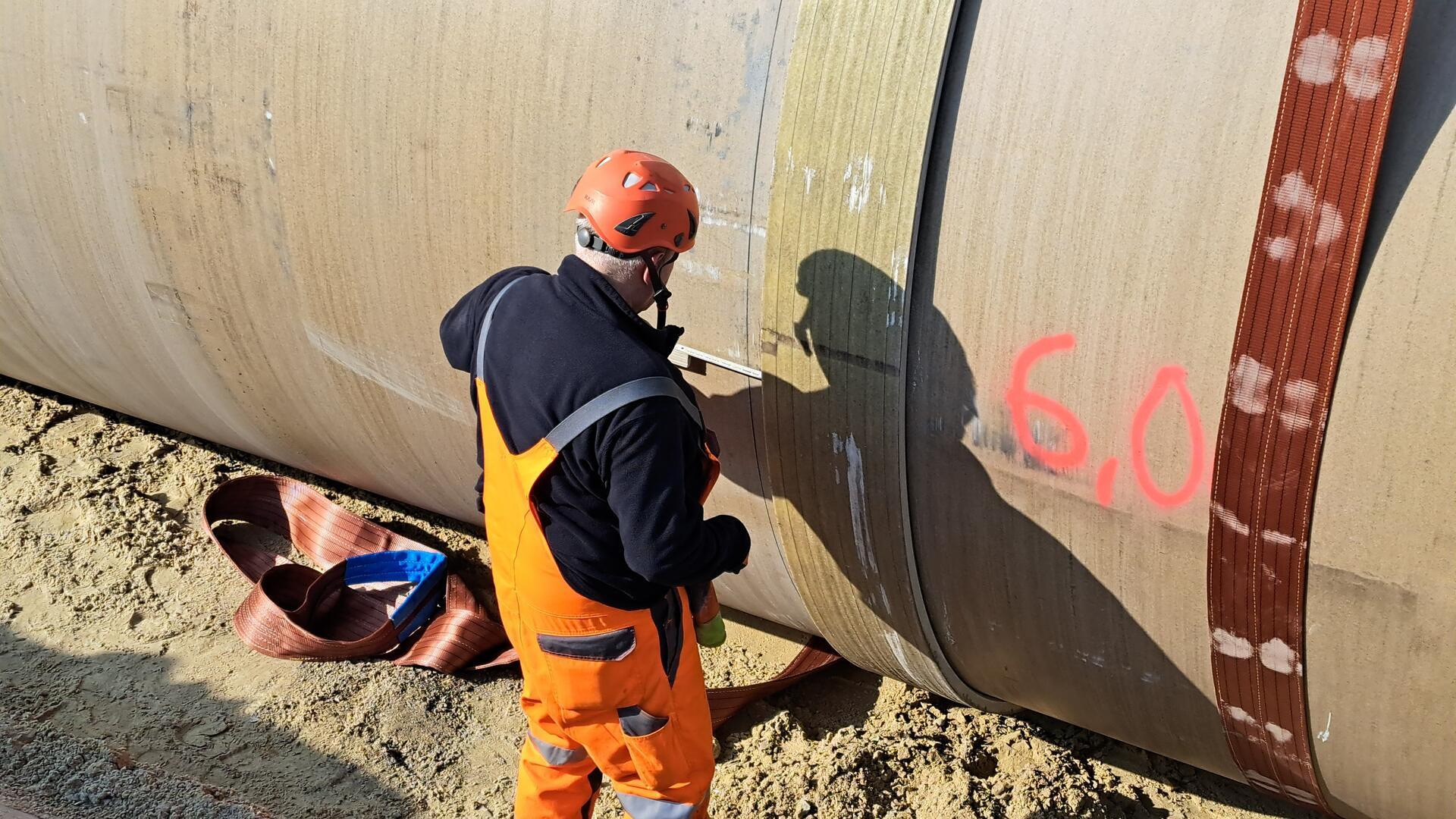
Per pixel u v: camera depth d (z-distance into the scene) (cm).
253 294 302
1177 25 176
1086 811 276
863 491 225
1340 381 172
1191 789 287
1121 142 181
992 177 192
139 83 285
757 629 340
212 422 370
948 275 200
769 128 212
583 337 198
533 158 239
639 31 223
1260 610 198
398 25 249
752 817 277
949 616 244
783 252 211
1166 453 192
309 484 396
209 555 364
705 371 242
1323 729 209
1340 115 164
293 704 309
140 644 330
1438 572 177
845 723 306
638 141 227
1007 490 212
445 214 256
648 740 229
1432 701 192
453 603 340
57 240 327
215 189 287
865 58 197
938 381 208
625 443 194
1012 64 189
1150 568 206
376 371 299
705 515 275
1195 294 179
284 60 264
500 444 211
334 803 282
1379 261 166
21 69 300
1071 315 190
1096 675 235
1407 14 158
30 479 390
